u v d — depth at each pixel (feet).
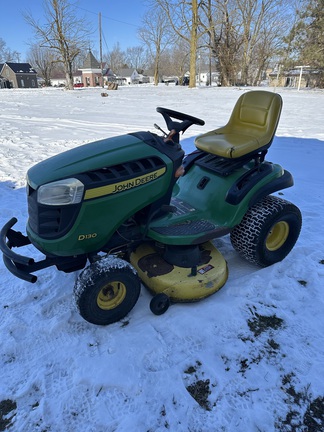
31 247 10.88
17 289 8.87
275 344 7.27
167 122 8.48
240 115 10.56
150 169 7.52
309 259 10.21
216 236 8.54
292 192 15.69
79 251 7.17
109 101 57.26
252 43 110.42
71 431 5.65
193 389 6.33
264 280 9.20
